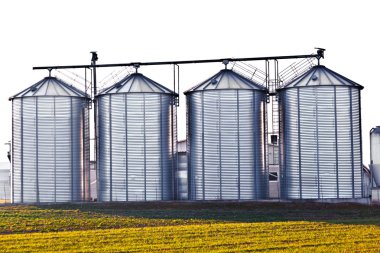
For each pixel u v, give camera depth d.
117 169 91.38
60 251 53.47
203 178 89.94
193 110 91.50
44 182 92.50
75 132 94.19
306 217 75.62
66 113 93.69
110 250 53.72
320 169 88.25
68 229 66.94
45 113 93.31
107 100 92.56
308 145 88.62
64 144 93.31
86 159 96.06
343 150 88.44
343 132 88.62
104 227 68.12
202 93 90.75
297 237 59.16
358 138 89.75
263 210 81.75
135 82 93.19
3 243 57.25
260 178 90.19
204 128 90.31
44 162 92.69
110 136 92.00
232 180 89.38
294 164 89.19
